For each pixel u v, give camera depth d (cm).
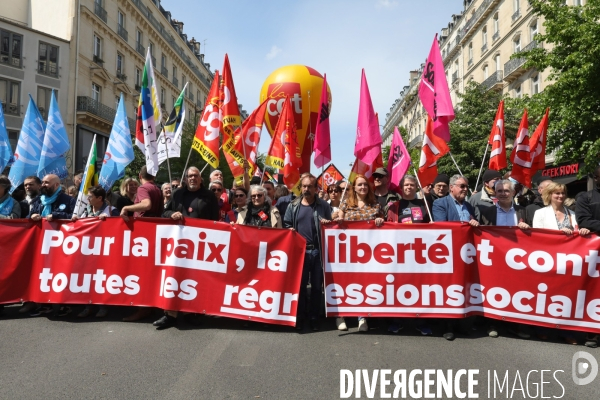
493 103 2056
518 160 663
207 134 639
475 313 475
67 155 2369
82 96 2519
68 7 2489
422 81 582
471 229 481
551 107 1160
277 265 486
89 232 518
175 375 354
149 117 566
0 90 2245
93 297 511
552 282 460
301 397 320
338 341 448
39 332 464
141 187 541
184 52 4378
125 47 3038
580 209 463
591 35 1041
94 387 332
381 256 487
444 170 2041
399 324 487
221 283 491
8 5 2495
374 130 557
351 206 533
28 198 657
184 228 499
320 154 655
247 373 361
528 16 2489
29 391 325
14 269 521
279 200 658
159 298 495
